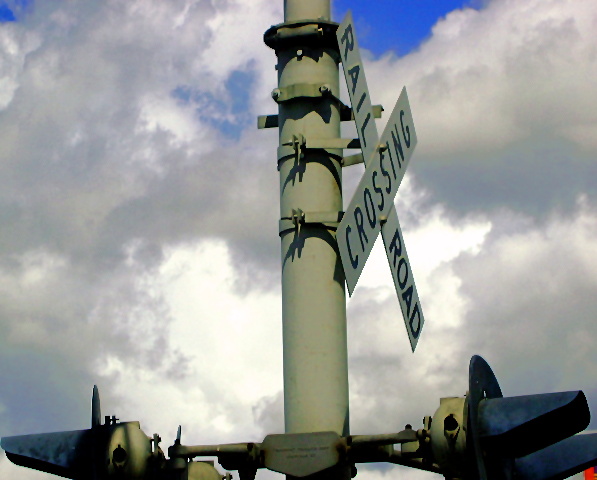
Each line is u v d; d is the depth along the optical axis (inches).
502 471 310.3
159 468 308.2
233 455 313.7
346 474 332.2
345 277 324.2
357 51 348.8
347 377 352.5
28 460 313.7
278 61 373.7
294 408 345.7
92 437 306.8
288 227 356.5
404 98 358.3
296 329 350.0
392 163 348.5
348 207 327.3
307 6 371.6
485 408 294.7
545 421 291.4
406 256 349.7
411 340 339.3
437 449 295.4
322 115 364.2
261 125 376.8
